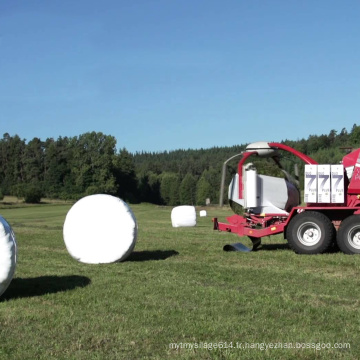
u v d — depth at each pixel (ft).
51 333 19.86
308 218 39.99
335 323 20.76
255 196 43.80
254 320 21.27
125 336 19.35
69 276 31.53
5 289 25.32
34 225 97.04
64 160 350.02
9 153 379.55
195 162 478.59
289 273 31.65
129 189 357.20
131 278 30.58
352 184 40.27
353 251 39.06
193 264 35.94
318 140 293.02
